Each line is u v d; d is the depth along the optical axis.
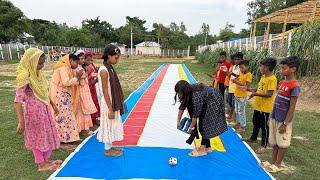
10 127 7.71
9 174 5.09
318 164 5.71
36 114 4.97
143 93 13.32
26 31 46.22
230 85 8.23
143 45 75.88
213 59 28.14
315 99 11.52
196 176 5.00
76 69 6.63
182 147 6.27
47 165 5.32
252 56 16.36
